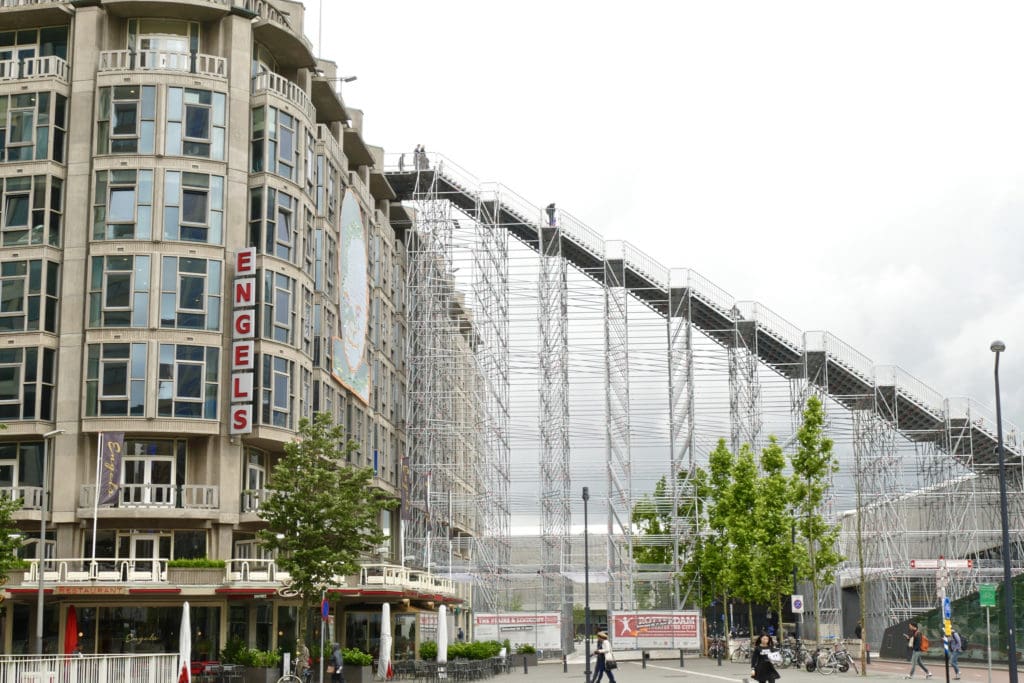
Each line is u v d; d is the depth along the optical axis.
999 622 59.25
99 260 59.69
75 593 52.84
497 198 92.00
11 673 34.22
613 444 92.00
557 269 91.44
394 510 89.56
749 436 90.75
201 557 58.91
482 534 92.00
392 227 98.94
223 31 63.91
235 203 61.84
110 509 56.91
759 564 73.56
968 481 90.12
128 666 38.00
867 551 91.62
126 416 58.19
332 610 63.06
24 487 57.72
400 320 93.88
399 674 57.38
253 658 51.75
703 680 53.34
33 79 61.47
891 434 89.94
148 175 60.41
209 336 59.81
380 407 85.12
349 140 80.19
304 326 65.56
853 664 58.75
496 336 89.69
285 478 53.28
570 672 65.19
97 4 62.56
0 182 60.88
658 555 103.19
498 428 88.94
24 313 59.47
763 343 92.38
